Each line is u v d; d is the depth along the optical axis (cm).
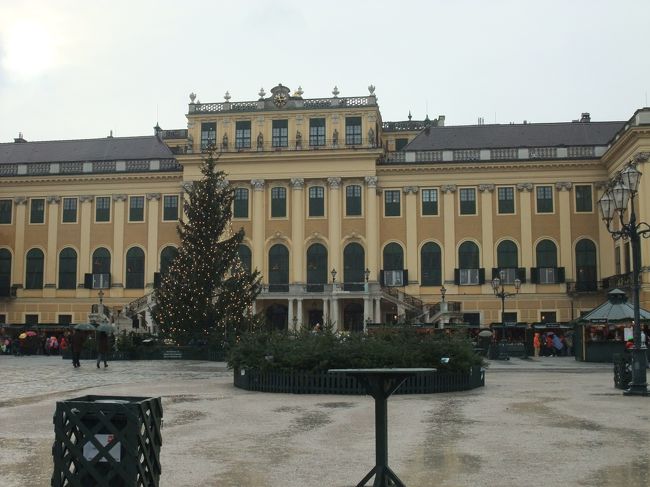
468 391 2275
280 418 1636
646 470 1070
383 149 6519
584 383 2584
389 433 1416
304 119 6650
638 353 2128
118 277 6819
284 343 2344
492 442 1309
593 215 6353
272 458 1166
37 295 6906
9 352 5525
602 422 1554
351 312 6512
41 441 1324
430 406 1861
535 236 6406
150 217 6819
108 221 6894
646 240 5288
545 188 6444
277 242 6588
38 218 6988
